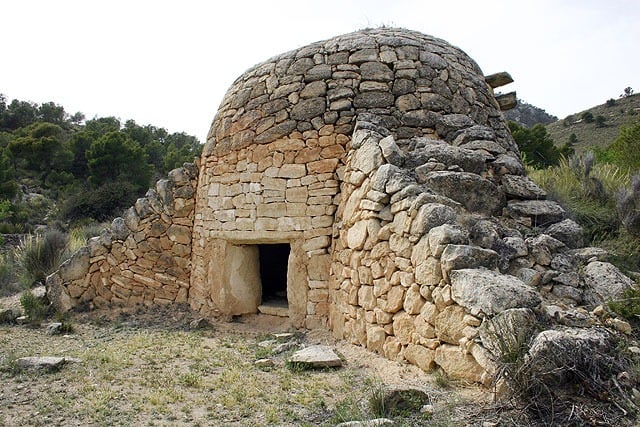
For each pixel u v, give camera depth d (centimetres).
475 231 433
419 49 682
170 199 833
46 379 430
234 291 713
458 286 357
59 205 2742
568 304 400
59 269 829
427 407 317
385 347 463
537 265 438
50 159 3516
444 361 369
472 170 556
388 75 657
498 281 342
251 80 730
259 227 665
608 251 515
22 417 343
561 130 3888
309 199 636
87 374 444
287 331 634
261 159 672
